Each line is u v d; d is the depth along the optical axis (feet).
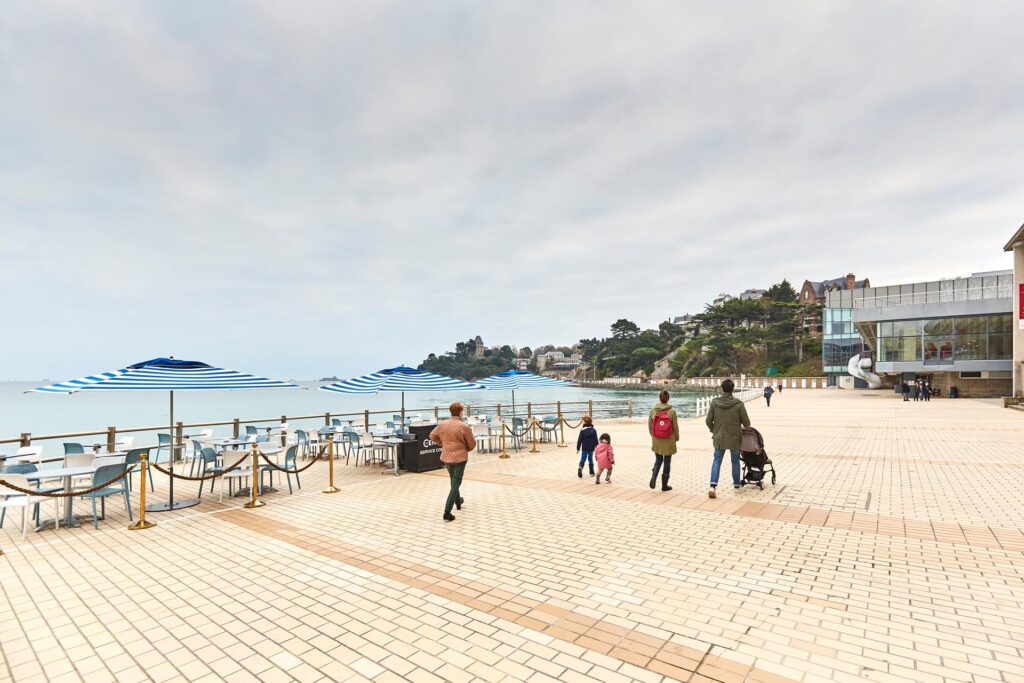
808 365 373.81
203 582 18.60
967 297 160.97
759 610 15.69
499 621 15.24
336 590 17.71
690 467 41.81
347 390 42.37
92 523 26.78
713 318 427.74
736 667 12.59
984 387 152.46
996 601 16.17
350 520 26.84
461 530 24.68
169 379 30.12
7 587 18.30
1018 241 120.78
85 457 27.68
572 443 59.67
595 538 23.11
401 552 21.54
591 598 16.71
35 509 26.11
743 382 333.83
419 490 34.37
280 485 36.88
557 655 13.29
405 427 51.83
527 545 22.25
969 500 29.45
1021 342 122.62
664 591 17.19
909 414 93.97
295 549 22.16
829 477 36.65
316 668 12.96
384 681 12.34
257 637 14.57
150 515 28.45
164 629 15.12
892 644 13.60
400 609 16.16
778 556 20.48
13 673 12.94
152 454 51.34
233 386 31.65
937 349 156.15
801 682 11.92
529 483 36.01
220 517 27.78
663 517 26.55
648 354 577.02
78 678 12.71
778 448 51.78
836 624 14.74
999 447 50.44
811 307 387.55
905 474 37.47
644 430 72.95
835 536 23.03
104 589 18.07
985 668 12.43
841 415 93.86
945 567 19.15
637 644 13.76
